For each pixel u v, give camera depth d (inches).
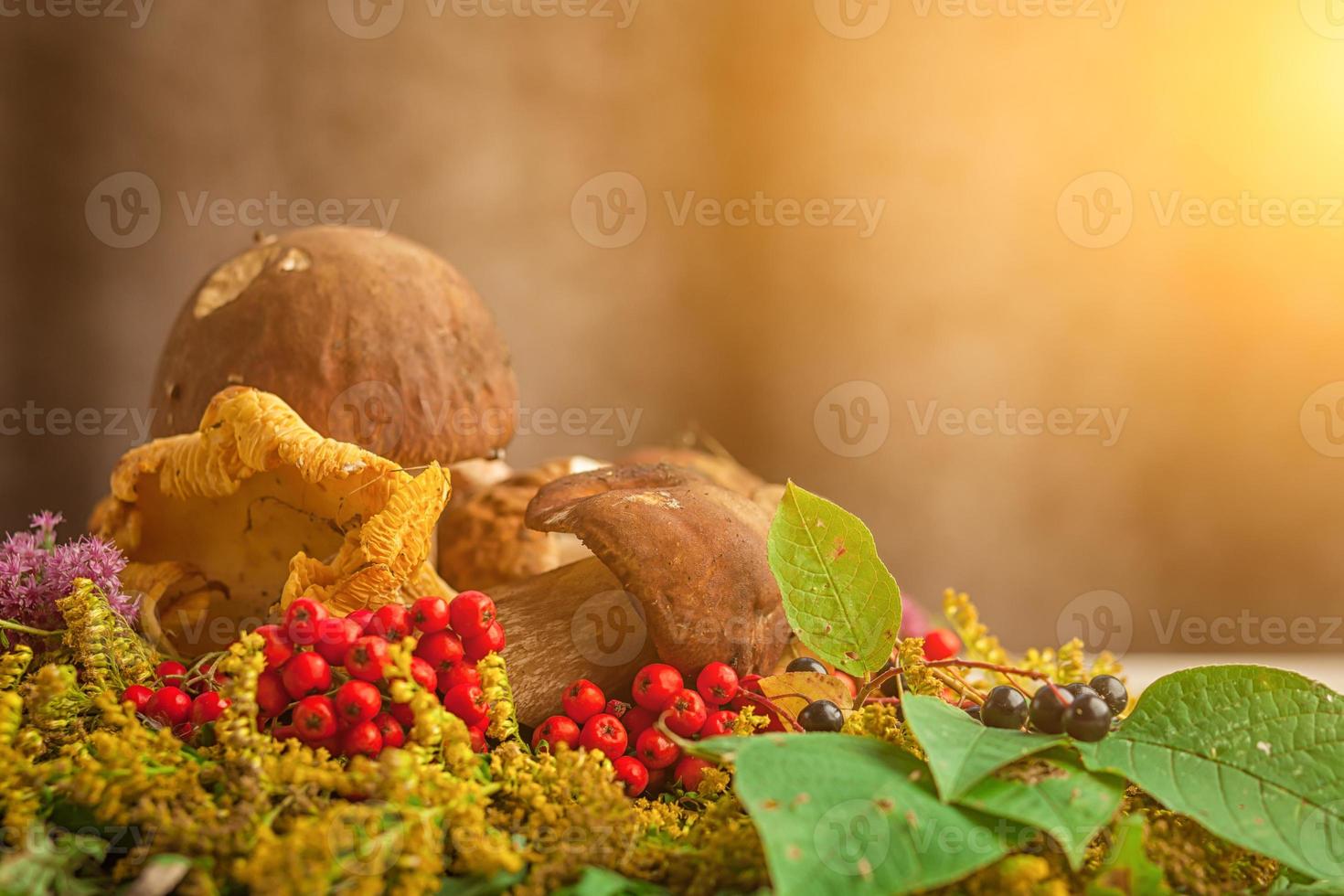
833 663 31.8
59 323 70.1
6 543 32.7
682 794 31.7
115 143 70.6
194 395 34.8
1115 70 75.3
